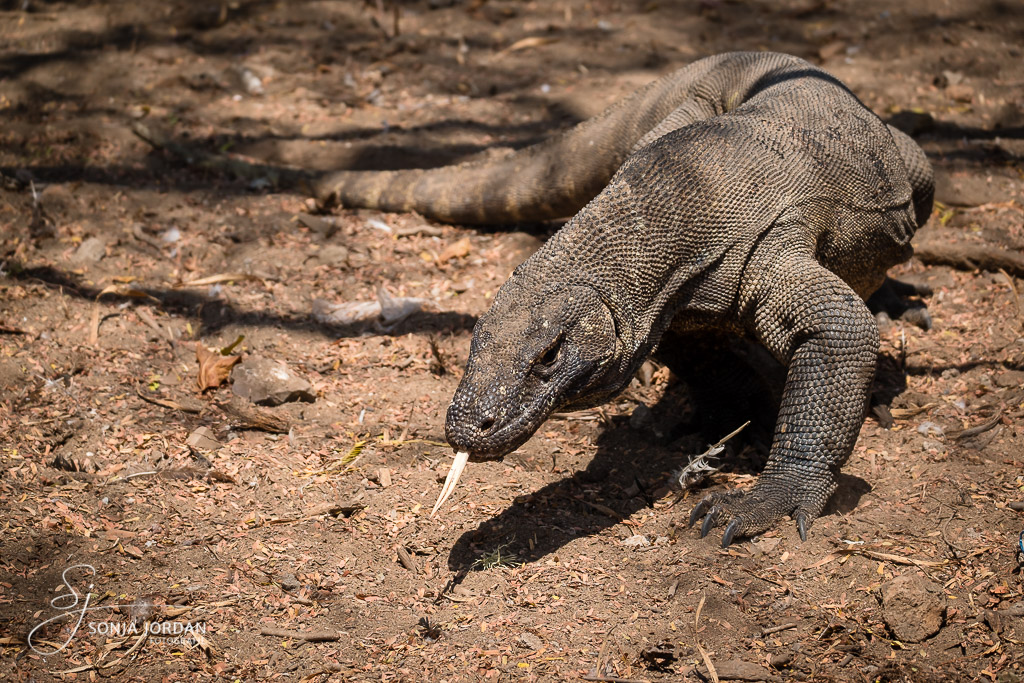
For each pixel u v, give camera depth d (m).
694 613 5.42
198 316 8.59
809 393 6.08
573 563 5.80
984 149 11.13
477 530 6.09
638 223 5.93
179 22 14.57
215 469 6.64
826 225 6.54
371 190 10.36
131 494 6.35
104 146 11.29
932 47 13.48
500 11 15.14
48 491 6.30
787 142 6.54
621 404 7.61
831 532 5.89
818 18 14.51
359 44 13.98
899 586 5.29
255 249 9.59
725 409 7.20
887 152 6.99
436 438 7.11
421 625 5.38
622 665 5.09
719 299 6.31
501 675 5.04
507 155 10.26
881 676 4.98
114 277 8.97
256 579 5.70
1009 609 5.35
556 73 13.16
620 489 6.52
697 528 6.01
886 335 8.34
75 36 14.07
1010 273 8.98
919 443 6.80
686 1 15.23
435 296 9.04
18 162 10.77
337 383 7.85
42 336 7.96
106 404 7.33
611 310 5.80
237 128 11.89
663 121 8.06
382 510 6.28
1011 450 6.65
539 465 6.77
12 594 5.51
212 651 5.19
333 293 9.05
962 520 5.97
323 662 5.14
